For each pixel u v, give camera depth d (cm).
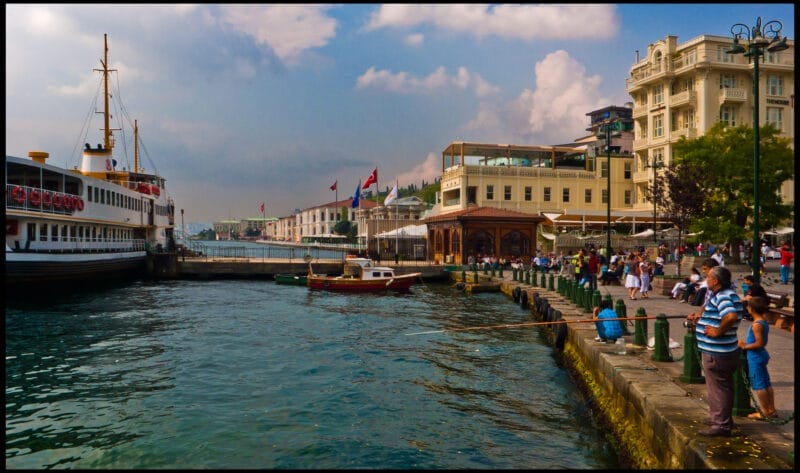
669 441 718
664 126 5675
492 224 4456
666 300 2116
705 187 3334
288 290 3675
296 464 880
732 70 5312
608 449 931
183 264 4494
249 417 1100
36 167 2769
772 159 3431
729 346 658
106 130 4775
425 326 2197
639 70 6169
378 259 5253
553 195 5769
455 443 962
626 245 4791
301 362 1564
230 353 1675
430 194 15450
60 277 2967
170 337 1928
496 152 5869
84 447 951
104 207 3559
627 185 6062
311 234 17250
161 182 5150
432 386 1320
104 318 2342
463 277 3959
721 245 4312
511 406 1172
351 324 2244
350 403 1189
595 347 1248
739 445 641
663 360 1090
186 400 1208
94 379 1373
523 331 2094
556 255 4212
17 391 1268
